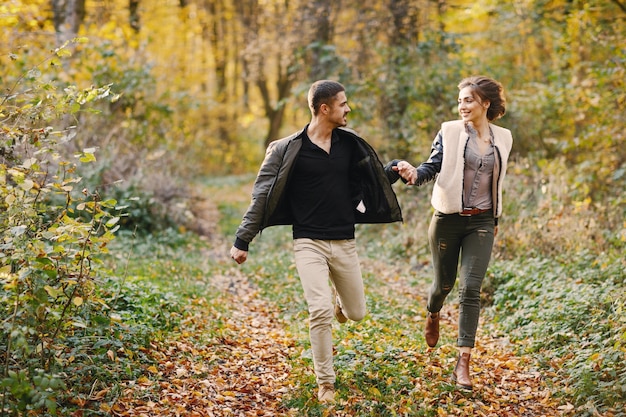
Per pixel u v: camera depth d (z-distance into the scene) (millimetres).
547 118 12508
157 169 12812
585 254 7500
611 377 4395
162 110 14227
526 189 9273
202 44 29078
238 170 28594
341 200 4465
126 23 17453
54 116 4531
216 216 14625
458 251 4887
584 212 8500
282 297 7609
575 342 5250
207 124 27031
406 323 6539
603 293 5871
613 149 9773
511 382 4848
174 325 5727
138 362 4633
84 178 10117
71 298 4062
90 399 3984
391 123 12898
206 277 8531
